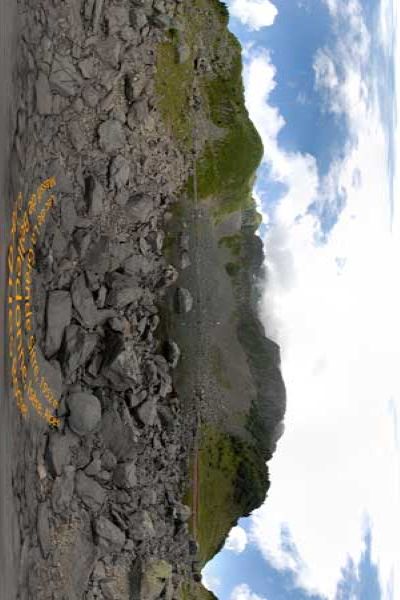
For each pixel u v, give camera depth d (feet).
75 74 37.32
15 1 30.09
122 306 39.99
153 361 42.68
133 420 39.86
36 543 30.50
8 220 28.19
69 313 35.40
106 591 36.58
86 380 36.88
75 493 35.09
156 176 43.62
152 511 40.55
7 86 28.71
